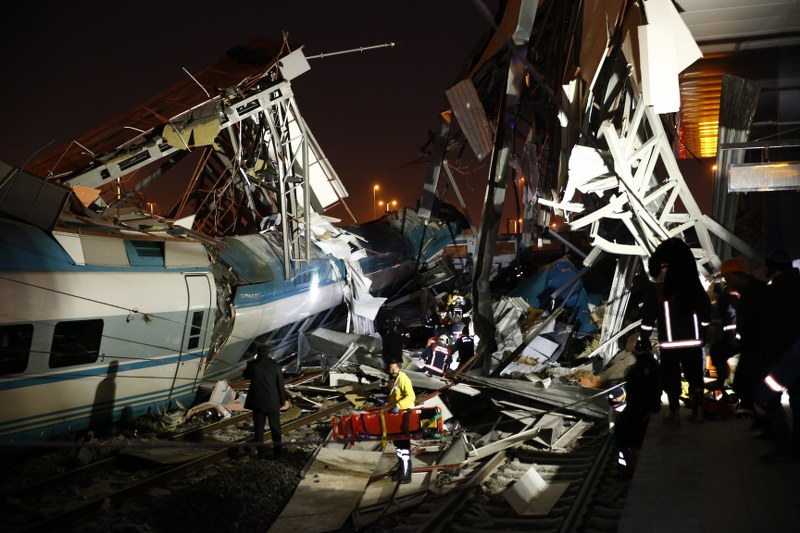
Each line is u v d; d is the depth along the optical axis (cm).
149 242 1222
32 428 939
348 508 802
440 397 1374
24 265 934
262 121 1823
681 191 1439
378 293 2395
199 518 759
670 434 751
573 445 1116
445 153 1936
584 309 2256
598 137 1517
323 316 1938
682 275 768
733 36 1326
